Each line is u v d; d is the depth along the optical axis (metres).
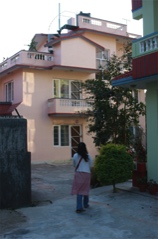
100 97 12.43
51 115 20.77
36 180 13.37
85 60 21.73
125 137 12.36
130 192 9.06
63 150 21.52
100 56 24.48
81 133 22.39
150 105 9.02
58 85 21.69
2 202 8.10
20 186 8.41
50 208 7.99
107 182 9.11
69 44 21.11
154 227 6.16
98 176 9.12
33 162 20.22
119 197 8.65
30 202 8.57
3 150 8.24
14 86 21.47
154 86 8.88
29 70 20.62
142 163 9.23
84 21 25.22
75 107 20.91
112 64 13.05
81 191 7.42
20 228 6.40
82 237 5.75
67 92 22.02
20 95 20.59
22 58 20.38
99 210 7.50
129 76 8.98
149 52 8.15
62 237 5.78
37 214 7.43
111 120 12.38
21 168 8.47
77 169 7.48
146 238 5.61
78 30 24.61
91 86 12.70
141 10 9.61
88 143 22.39
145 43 8.41
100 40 25.34
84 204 7.72
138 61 8.48
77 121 22.08
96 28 25.45
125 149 9.19
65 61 20.86
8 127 8.36
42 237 5.82
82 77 22.53
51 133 21.14
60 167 18.41
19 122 8.53
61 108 20.45
